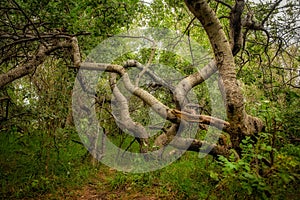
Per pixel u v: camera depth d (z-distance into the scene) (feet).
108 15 17.58
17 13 17.25
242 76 25.39
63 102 26.76
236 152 16.96
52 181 19.88
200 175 20.06
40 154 22.71
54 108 25.18
